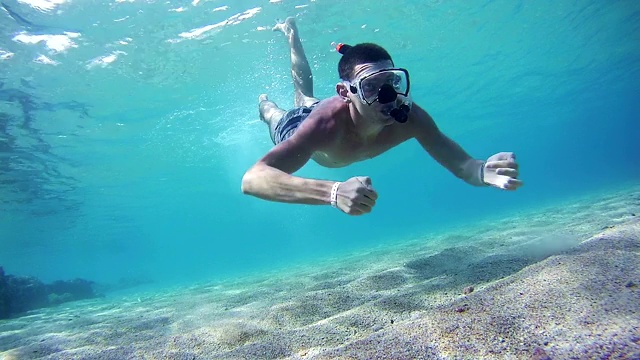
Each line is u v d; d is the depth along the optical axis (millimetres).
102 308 9617
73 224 34969
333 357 1885
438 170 79562
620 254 2236
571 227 6262
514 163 2420
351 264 8320
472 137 50344
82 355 3729
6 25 9773
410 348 1765
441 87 23844
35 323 7785
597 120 68938
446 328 1857
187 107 17031
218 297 6711
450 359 1595
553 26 18594
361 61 2580
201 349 3291
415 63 18828
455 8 14352
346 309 3713
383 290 4211
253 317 4035
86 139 17219
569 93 37406
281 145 2652
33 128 14727
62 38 10750
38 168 18734
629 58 29484
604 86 38375
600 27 20469
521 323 1720
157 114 16922
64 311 10625
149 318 5477
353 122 2875
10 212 25188
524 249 4598
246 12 11766
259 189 2301
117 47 11711
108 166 21672
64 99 13461
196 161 26625
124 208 34656
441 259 5336
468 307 2043
